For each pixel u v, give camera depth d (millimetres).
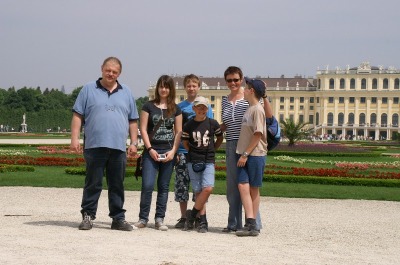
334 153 52062
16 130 145500
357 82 151125
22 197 19531
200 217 13906
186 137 14016
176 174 14625
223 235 13375
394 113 149125
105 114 13312
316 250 11711
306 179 26609
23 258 9922
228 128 14055
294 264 10312
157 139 14008
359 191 23609
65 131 151250
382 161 45938
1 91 195875
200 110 13875
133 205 18641
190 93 14898
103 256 10312
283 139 97438
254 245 12055
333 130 152125
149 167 13891
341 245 12375
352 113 151375
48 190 21609
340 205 19766
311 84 160625
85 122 13500
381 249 12078
